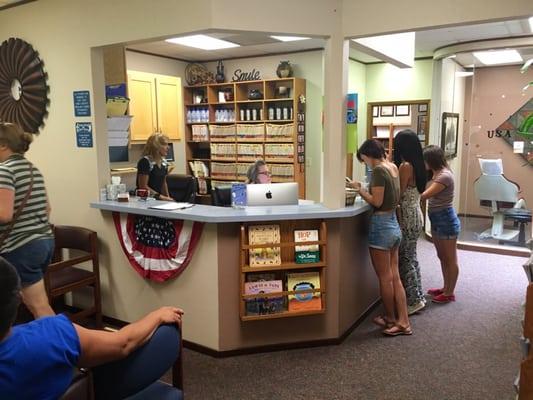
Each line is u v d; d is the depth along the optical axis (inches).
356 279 134.6
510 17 95.9
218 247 113.2
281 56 250.5
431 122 259.0
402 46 165.0
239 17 107.7
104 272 136.7
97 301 132.8
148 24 117.8
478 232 247.4
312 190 253.9
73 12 131.7
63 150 142.4
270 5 108.9
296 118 239.1
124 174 201.8
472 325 137.7
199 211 115.8
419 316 144.9
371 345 124.6
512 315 145.2
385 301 130.6
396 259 131.2
